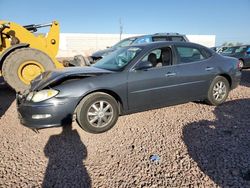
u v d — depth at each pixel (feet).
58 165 9.96
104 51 31.50
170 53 15.02
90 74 13.00
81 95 12.25
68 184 8.68
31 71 21.83
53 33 24.17
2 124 14.84
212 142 11.55
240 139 11.78
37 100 11.82
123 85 13.19
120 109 13.79
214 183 8.43
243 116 15.12
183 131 13.01
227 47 48.80
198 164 9.65
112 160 10.24
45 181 8.89
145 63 13.75
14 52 21.21
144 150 11.04
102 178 8.98
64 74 12.97
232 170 9.12
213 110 16.47
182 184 8.46
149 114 15.87
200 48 16.51
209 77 16.37
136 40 32.96
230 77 17.52
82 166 9.84
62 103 11.91
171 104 15.33
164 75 14.35
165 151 10.87
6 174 9.35
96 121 12.96
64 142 12.10
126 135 12.75
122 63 14.25
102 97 12.89
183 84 15.19
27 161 10.32
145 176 9.02
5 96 22.79
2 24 21.90
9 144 11.98
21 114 12.29
